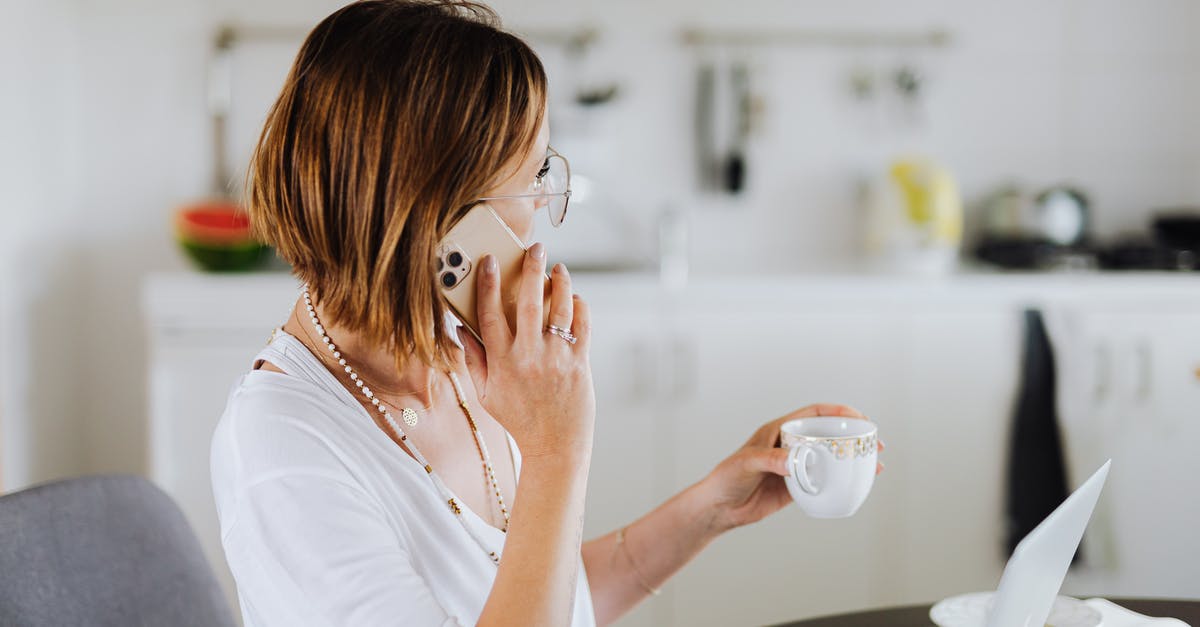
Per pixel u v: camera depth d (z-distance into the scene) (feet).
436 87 2.75
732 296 8.51
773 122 9.88
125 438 9.82
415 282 2.82
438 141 2.76
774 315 8.55
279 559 2.70
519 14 9.66
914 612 3.83
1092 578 8.76
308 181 2.85
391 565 2.70
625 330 8.50
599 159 9.70
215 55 9.56
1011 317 8.59
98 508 3.94
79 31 9.48
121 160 9.62
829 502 3.43
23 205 8.59
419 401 3.33
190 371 8.27
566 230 9.70
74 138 9.48
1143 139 10.13
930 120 9.97
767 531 8.60
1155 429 8.66
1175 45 10.05
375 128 2.75
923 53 9.91
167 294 8.22
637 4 9.70
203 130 9.64
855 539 8.66
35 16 8.75
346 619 2.62
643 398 8.55
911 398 8.63
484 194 2.91
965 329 8.59
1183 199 10.19
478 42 2.84
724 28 9.76
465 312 2.88
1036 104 10.03
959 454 8.67
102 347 9.75
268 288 8.27
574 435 2.87
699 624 8.64
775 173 9.92
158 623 3.97
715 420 8.60
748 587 8.64
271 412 2.90
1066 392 8.59
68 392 9.41
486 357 2.94
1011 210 9.61
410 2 2.93
